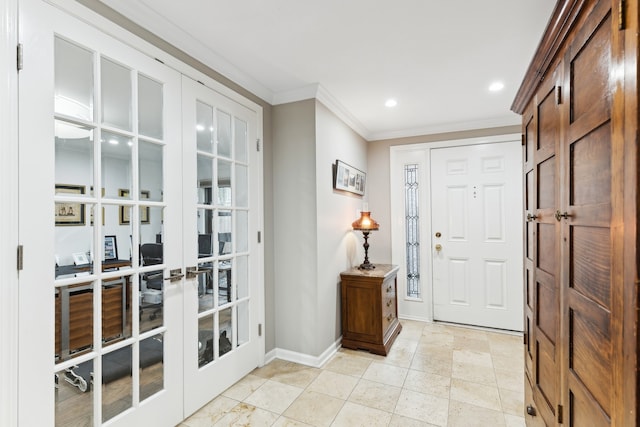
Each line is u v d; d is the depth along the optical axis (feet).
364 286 9.21
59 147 4.28
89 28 4.55
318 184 8.40
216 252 6.88
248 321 7.82
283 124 8.70
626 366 2.18
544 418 4.30
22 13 3.84
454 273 11.65
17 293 3.78
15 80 3.77
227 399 6.71
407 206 12.40
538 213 4.58
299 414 6.21
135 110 5.20
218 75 6.98
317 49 6.50
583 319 3.04
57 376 4.30
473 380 7.50
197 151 6.43
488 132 11.12
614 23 2.32
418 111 10.15
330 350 8.86
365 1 5.03
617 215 2.31
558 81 3.70
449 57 6.82
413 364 8.36
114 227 4.92
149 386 5.46
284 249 8.66
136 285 5.18
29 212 3.90
